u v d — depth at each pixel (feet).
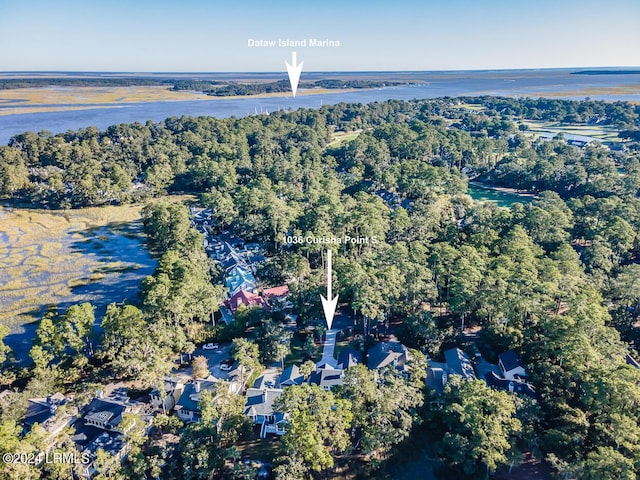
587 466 197.47
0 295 420.77
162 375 285.43
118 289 432.25
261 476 223.51
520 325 312.29
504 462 211.00
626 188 563.89
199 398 269.64
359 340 329.52
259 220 513.86
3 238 552.41
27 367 314.14
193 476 219.41
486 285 327.47
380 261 384.27
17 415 256.73
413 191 612.29
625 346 295.28
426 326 321.11
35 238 555.28
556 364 278.05
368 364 300.61
